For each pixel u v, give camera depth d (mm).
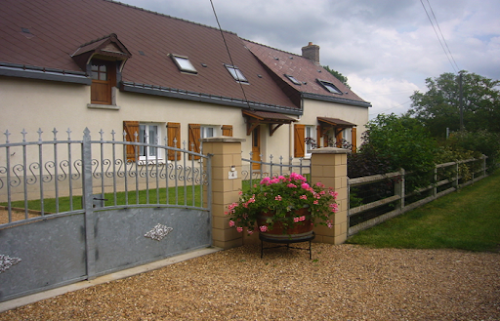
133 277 4160
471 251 5340
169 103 11297
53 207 7363
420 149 8508
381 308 3492
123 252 4309
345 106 19688
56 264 3730
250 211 4980
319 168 5965
